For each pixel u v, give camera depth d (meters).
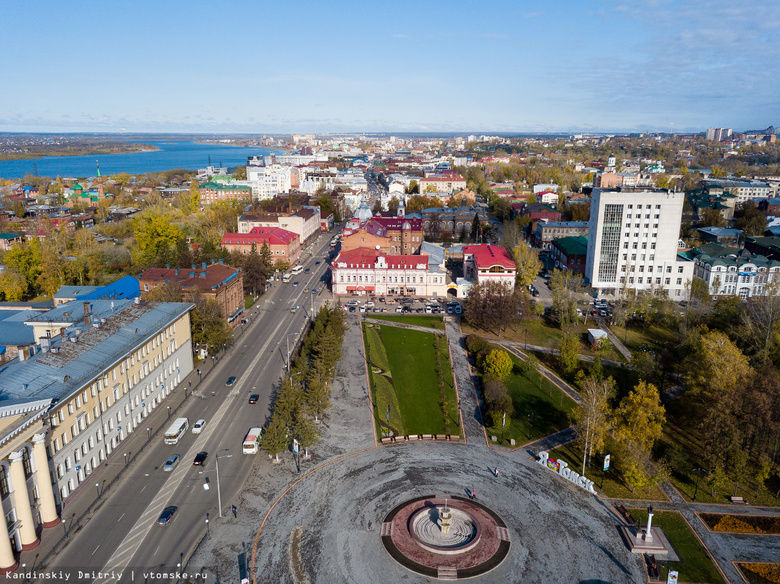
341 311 156.12
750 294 191.88
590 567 73.06
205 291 150.75
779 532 81.44
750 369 105.88
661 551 76.06
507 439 106.06
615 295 199.88
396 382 129.62
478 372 136.00
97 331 105.00
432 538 77.94
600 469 96.56
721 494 90.44
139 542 75.25
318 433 103.00
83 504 83.06
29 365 87.88
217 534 77.44
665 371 134.50
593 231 199.75
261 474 92.31
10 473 70.56
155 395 113.75
